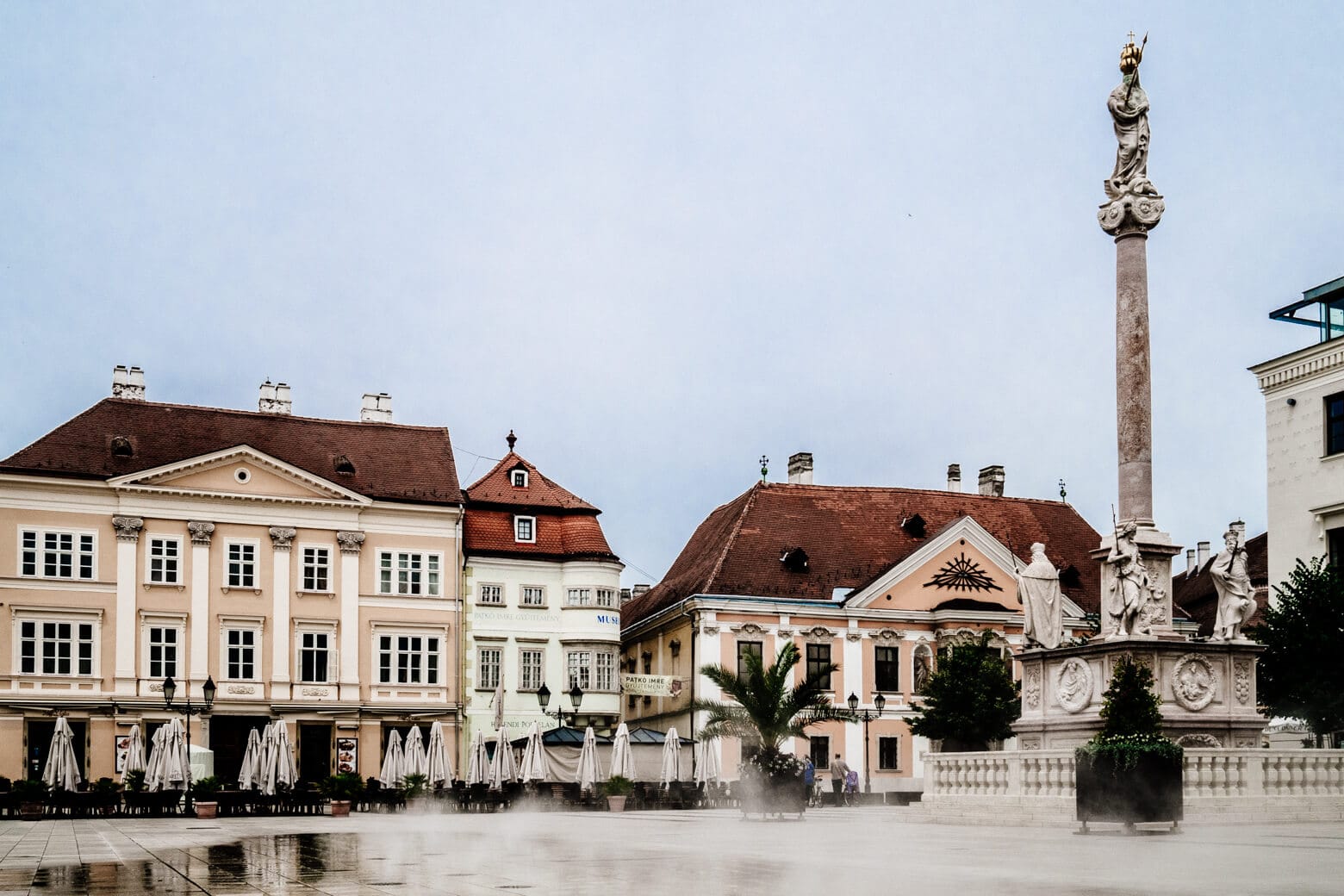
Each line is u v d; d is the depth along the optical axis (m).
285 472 62.72
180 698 60.09
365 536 63.88
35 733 58.22
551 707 65.75
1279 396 52.12
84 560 59.66
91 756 58.50
